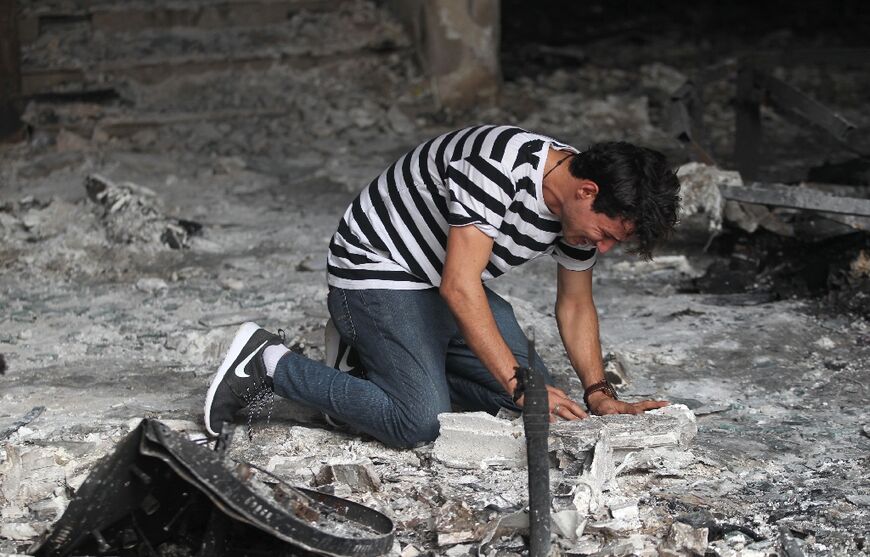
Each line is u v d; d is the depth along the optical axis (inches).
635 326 220.2
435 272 154.6
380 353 156.5
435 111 433.4
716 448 162.7
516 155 140.7
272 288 248.7
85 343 212.7
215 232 295.6
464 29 432.5
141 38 431.5
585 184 134.1
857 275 233.5
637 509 140.6
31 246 276.5
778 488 150.9
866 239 249.9
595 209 134.5
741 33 581.9
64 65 410.0
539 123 429.1
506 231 145.5
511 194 141.0
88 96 405.4
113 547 129.7
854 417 175.8
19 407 179.8
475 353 144.1
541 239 145.9
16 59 378.3
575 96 456.4
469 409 171.8
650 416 154.5
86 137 391.5
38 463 152.6
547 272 261.3
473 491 147.0
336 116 418.3
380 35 450.3
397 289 155.3
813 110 294.4
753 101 317.7
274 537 128.1
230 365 160.2
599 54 536.4
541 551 126.2
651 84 481.4
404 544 135.5
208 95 419.2
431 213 150.7
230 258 273.9
